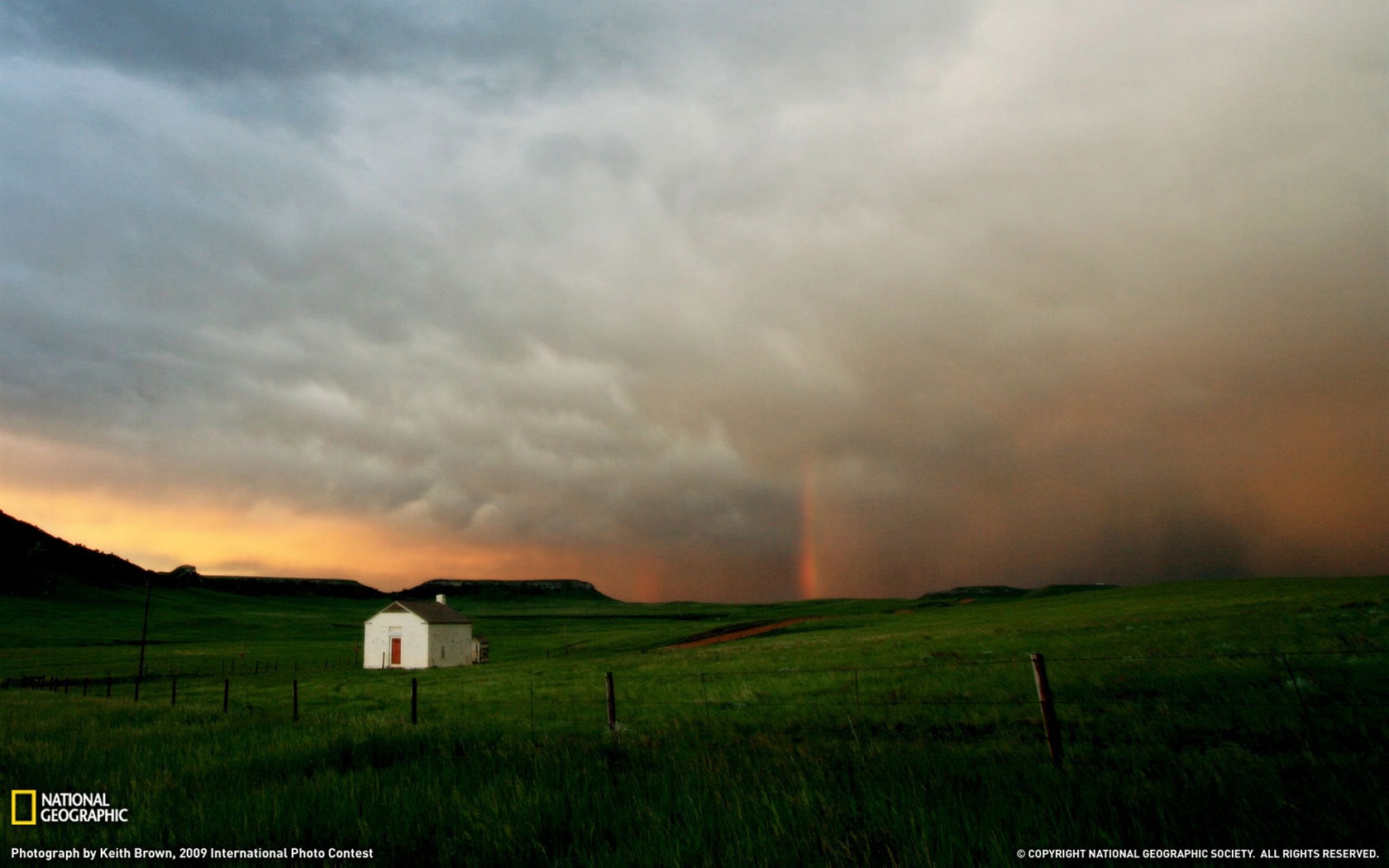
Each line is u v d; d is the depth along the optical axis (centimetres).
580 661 5956
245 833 746
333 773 988
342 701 3684
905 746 1191
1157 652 2667
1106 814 661
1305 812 650
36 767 1212
